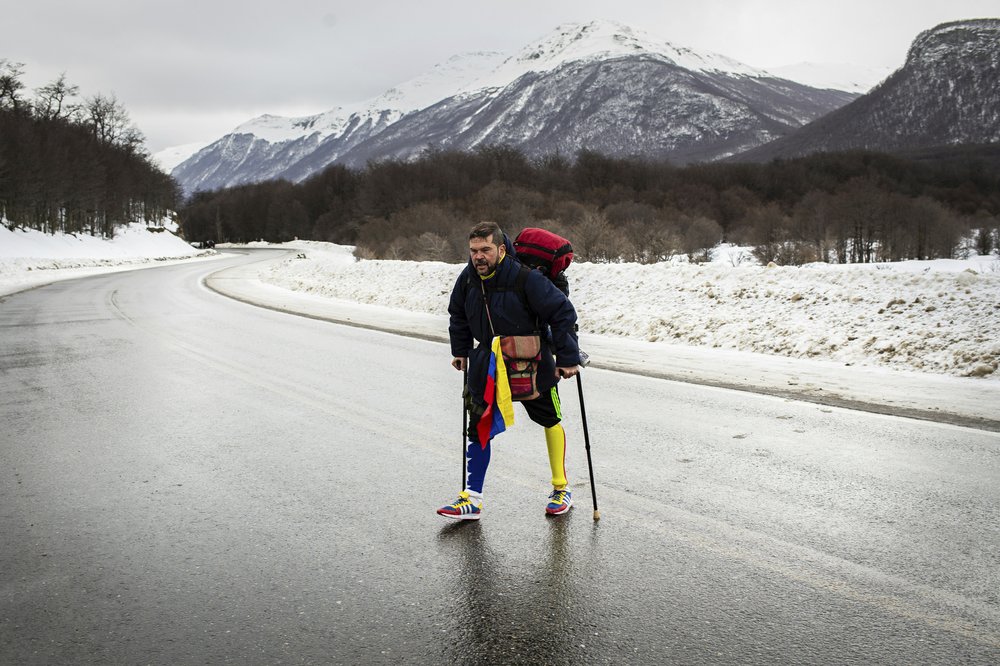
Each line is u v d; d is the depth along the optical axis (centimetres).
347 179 14400
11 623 308
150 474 509
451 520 416
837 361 900
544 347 415
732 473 489
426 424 642
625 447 552
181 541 392
